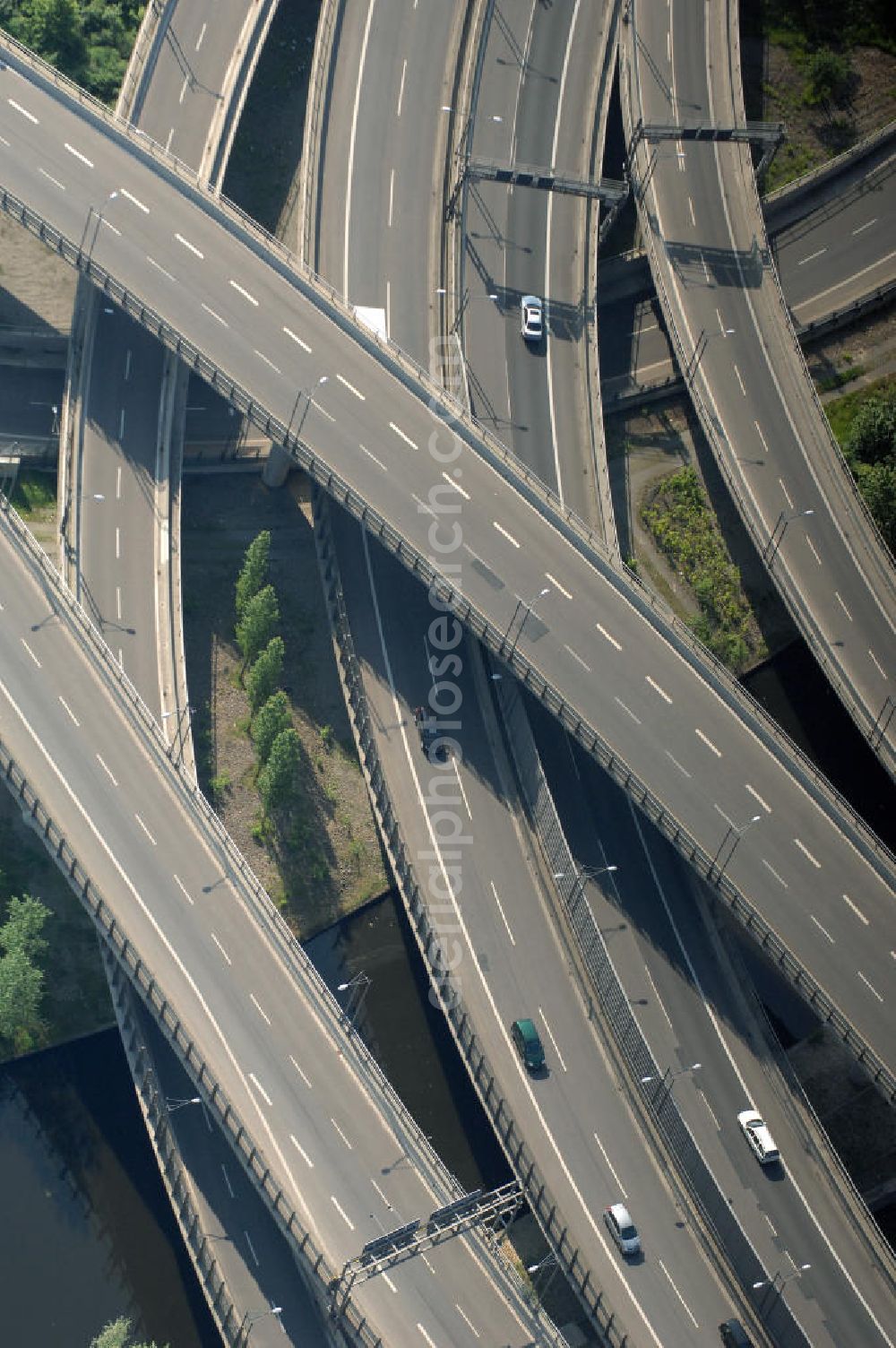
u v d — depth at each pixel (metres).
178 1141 192.12
